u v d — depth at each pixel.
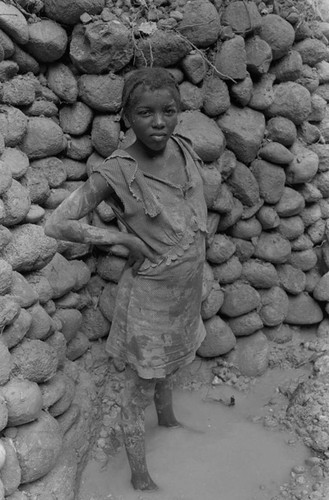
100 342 3.28
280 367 3.53
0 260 2.37
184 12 3.00
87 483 2.69
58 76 2.93
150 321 2.32
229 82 3.19
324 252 3.70
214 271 3.39
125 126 3.09
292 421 3.02
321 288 3.64
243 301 3.44
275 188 3.39
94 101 2.92
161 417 2.97
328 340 3.57
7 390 2.28
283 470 2.75
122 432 2.74
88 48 2.84
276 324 3.62
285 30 3.27
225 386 3.40
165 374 2.42
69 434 2.71
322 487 2.61
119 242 2.19
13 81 2.74
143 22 2.94
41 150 2.84
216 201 3.17
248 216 3.39
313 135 3.59
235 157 3.29
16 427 2.35
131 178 2.11
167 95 2.00
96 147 3.03
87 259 3.20
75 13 2.82
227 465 2.78
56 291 2.85
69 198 2.13
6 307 2.30
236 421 3.12
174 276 2.25
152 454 2.85
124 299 2.37
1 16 2.62
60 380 2.66
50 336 2.73
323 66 3.72
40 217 2.76
